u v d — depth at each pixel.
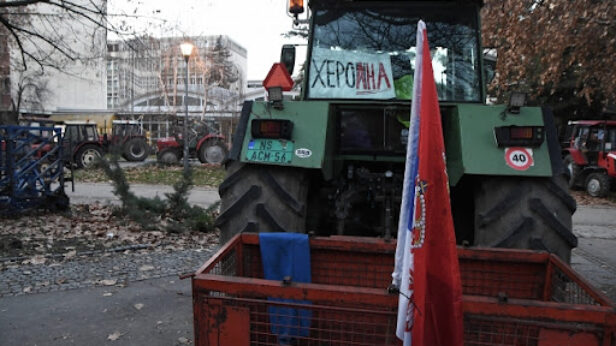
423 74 1.76
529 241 2.93
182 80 43.84
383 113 3.75
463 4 3.90
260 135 3.23
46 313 3.89
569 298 2.38
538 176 3.00
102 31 11.24
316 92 3.94
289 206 3.19
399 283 1.88
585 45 6.72
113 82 46.50
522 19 6.92
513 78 7.72
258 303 2.03
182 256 5.79
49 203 8.62
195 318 2.11
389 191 3.69
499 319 1.85
